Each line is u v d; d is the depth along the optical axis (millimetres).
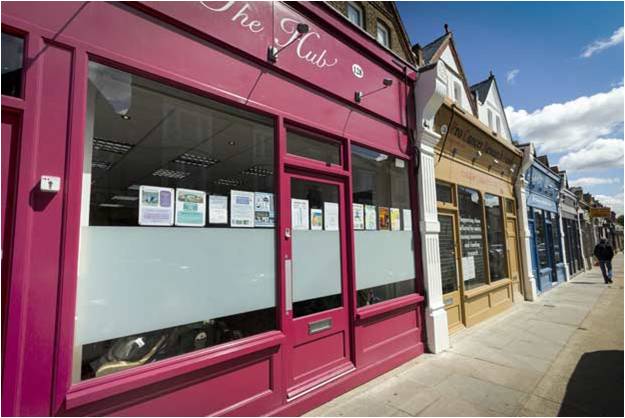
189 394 2625
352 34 4523
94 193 2457
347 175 4273
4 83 2092
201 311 2840
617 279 14648
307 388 3447
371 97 4781
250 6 3391
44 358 2031
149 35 2691
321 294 3818
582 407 3541
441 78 5504
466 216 7301
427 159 5652
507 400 3668
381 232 4785
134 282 2506
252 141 3545
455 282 6535
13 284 1959
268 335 3182
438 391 3857
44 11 2225
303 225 3725
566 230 16500
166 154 3053
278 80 3607
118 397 2291
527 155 10203
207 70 3021
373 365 4203
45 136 2152
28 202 2051
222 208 3111
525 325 6957
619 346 5586
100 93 2486
